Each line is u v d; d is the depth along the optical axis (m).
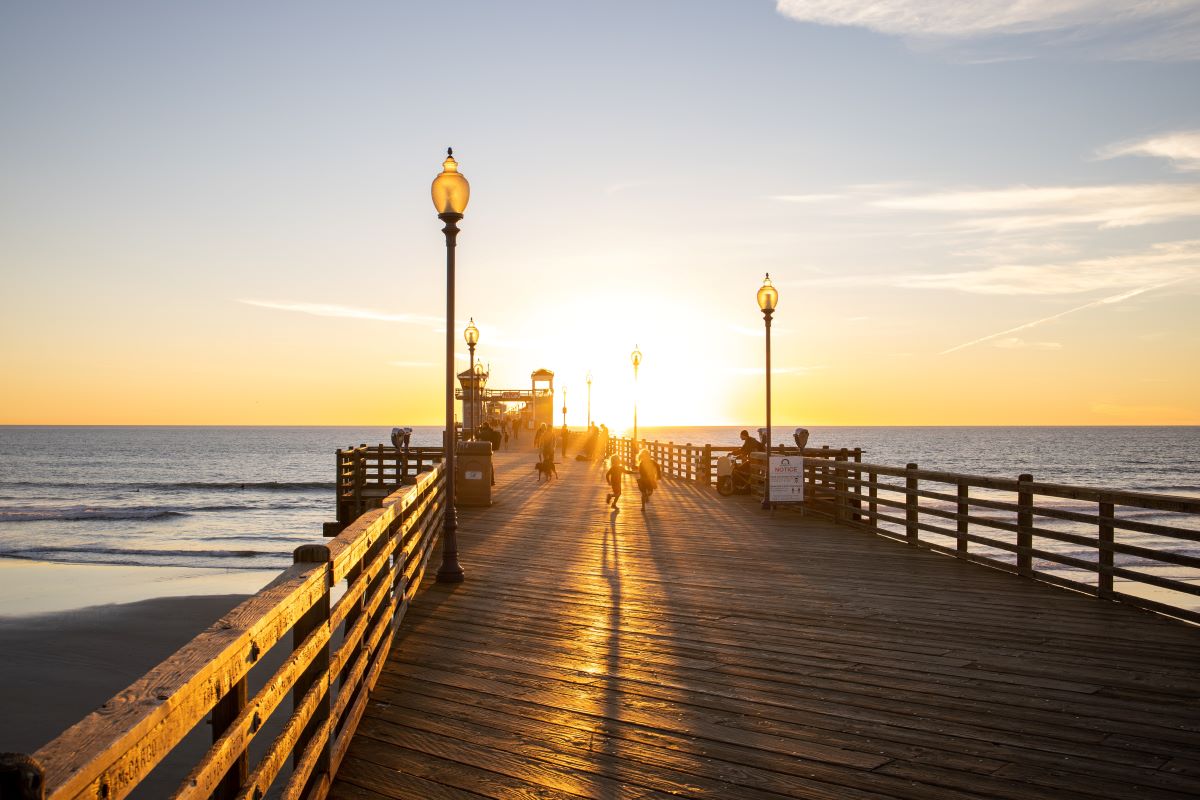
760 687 6.30
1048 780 4.65
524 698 6.04
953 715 5.69
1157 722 5.55
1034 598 9.59
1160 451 141.38
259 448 188.50
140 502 61.00
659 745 5.16
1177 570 26.28
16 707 12.70
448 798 4.45
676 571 11.32
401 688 6.27
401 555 8.23
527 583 10.48
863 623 8.37
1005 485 11.16
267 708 3.13
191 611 19.45
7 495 68.06
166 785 9.21
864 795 4.48
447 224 10.35
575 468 35.59
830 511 18.05
